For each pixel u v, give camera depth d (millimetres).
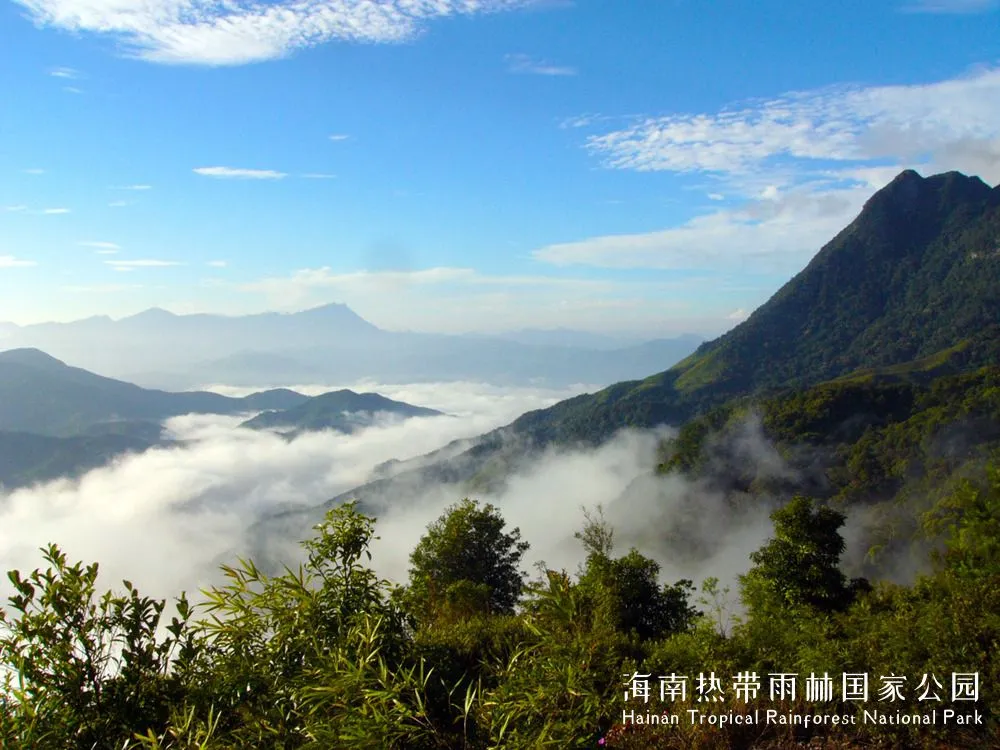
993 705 4305
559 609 4207
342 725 3008
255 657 3666
